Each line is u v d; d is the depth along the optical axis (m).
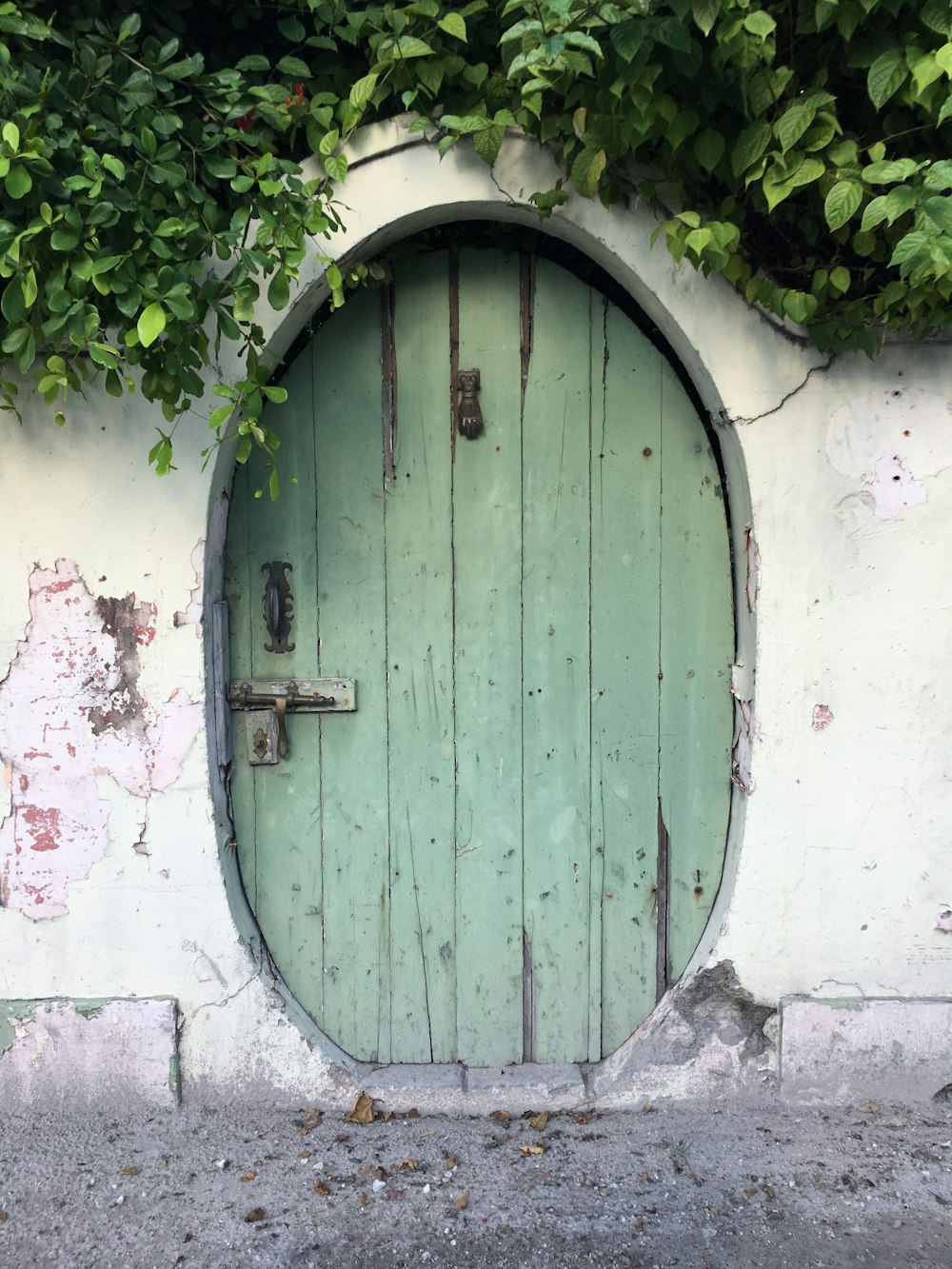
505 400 2.48
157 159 1.97
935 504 2.32
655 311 2.33
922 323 2.20
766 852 2.42
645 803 2.58
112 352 1.93
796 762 2.39
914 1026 2.45
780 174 2.00
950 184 1.83
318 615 2.53
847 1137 2.37
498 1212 2.16
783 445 2.30
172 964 2.45
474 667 2.55
